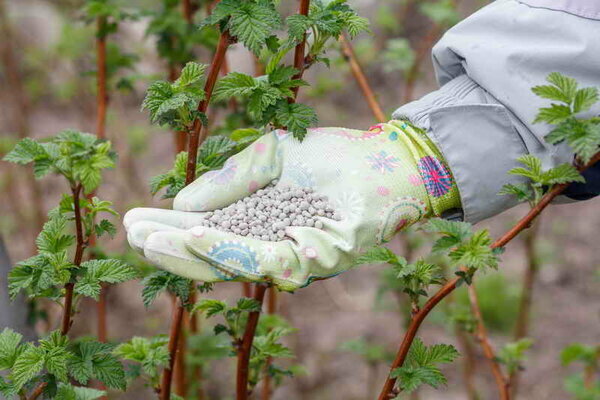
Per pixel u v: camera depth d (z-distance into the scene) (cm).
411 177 170
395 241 496
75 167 140
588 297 476
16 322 206
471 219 175
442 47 187
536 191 150
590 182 167
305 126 162
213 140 180
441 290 152
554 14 168
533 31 171
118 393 372
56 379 159
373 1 593
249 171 166
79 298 164
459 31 185
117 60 317
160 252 150
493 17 177
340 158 168
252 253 154
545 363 433
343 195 165
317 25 157
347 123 569
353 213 162
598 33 163
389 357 331
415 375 158
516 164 170
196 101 151
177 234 152
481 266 141
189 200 163
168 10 295
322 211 164
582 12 166
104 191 507
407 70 362
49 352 150
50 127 561
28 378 146
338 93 591
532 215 148
